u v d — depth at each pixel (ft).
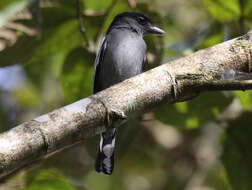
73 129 16.15
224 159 27.45
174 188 41.52
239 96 29.09
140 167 41.34
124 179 42.01
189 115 29.17
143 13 28.68
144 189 42.19
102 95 17.35
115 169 41.34
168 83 18.29
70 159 39.60
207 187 40.34
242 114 27.58
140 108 17.93
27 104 43.93
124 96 17.57
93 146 31.45
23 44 24.16
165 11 39.78
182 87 18.47
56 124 15.76
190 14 39.96
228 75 19.01
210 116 28.91
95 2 26.61
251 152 27.14
